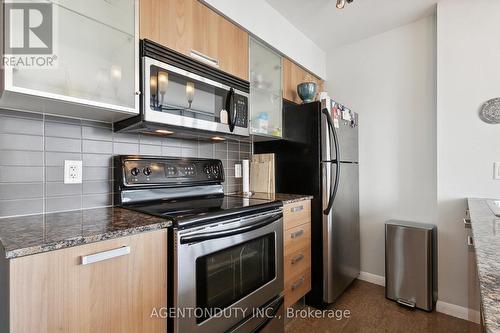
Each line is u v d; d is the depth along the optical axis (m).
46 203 1.24
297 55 2.43
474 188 1.93
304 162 2.17
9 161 1.14
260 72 2.05
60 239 0.81
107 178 1.45
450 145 2.03
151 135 1.67
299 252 1.95
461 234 1.99
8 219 1.11
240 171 2.34
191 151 1.92
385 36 2.52
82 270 0.84
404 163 2.41
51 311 0.77
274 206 1.65
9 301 0.71
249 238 1.44
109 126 1.47
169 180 1.62
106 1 1.19
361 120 2.66
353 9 2.15
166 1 1.36
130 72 1.24
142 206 1.45
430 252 2.06
